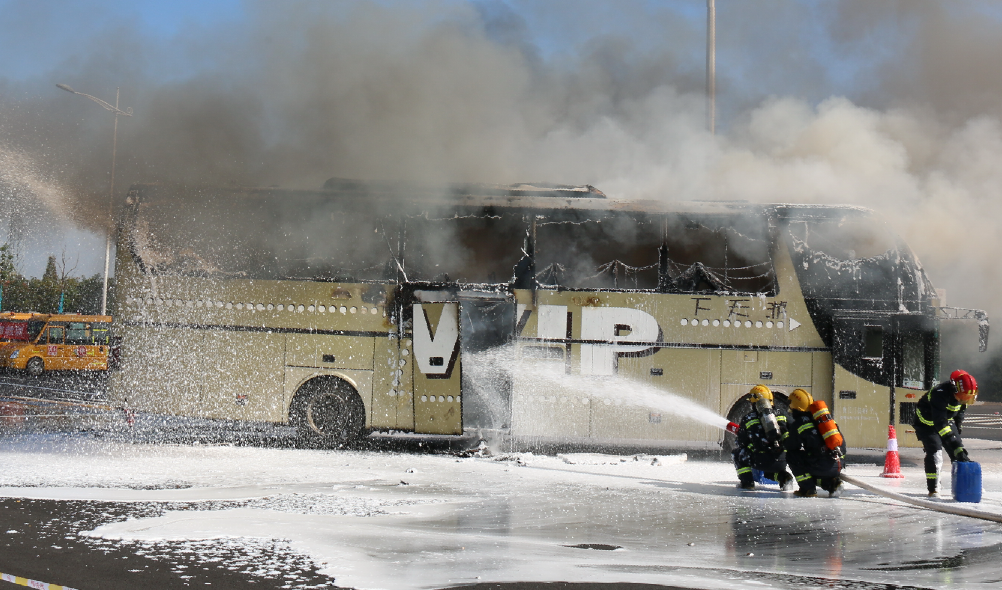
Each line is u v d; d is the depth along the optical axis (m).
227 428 13.32
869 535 7.11
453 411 12.06
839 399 12.16
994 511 8.23
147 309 12.32
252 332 12.28
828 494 9.44
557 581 5.18
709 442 12.49
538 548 6.16
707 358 12.21
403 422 12.12
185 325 12.29
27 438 12.48
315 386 12.27
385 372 12.20
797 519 7.82
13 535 6.12
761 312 12.30
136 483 8.75
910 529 7.43
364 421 12.19
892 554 6.36
